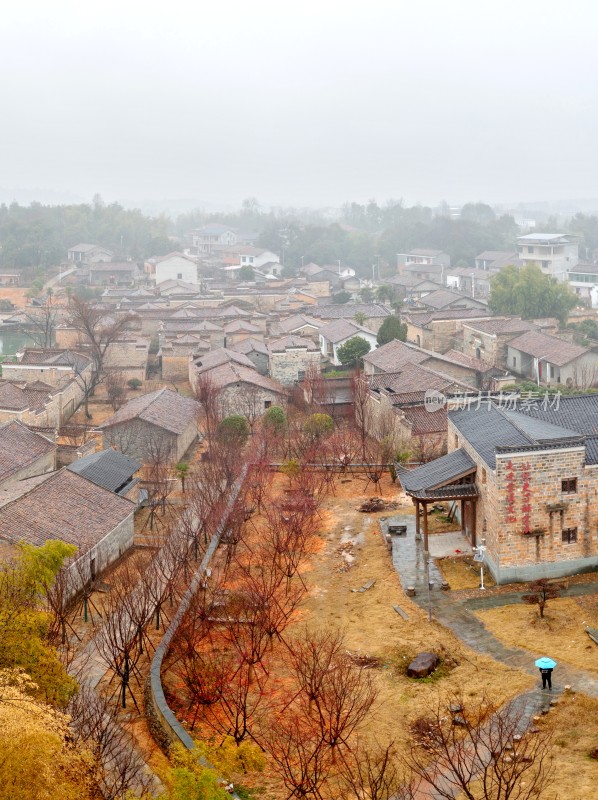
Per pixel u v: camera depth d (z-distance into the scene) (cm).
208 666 3516
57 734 2311
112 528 4534
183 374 9588
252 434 6988
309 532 4831
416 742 2934
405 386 7038
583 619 3769
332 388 8119
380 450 6191
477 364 8412
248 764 2741
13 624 2950
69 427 7344
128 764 2650
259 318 11450
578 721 3000
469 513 4650
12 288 15975
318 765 2803
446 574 4319
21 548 3659
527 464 4081
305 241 19488
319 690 3131
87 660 3353
